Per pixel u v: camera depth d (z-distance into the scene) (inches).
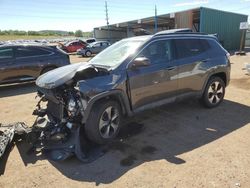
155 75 183.3
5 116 241.4
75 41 1229.7
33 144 163.6
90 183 128.0
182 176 129.5
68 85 157.6
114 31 1686.8
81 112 152.3
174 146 162.4
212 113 220.8
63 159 147.6
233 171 131.7
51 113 172.6
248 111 224.7
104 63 181.6
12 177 135.5
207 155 149.0
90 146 164.2
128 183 126.2
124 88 167.6
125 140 172.7
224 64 231.9
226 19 989.8
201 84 218.2
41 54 386.6
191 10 914.7
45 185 128.0
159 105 193.0
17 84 414.9
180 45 203.5
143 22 1282.0
